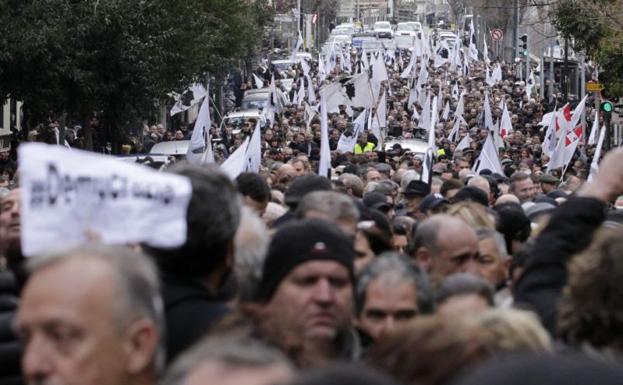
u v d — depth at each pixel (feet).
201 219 37.01
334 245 38.75
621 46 194.39
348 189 101.65
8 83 190.49
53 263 27.50
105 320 27.09
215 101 361.92
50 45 185.78
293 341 38.17
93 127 227.81
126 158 138.72
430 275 52.03
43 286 27.12
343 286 38.75
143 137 266.98
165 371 30.01
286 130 256.11
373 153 186.09
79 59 192.65
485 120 275.18
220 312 36.52
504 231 70.54
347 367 21.01
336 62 560.20
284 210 72.02
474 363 25.86
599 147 143.43
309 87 330.75
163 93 217.56
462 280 40.86
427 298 41.14
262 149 223.71
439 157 206.39
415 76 434.30
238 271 40.70
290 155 191.93
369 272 41.32
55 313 26.84
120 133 217.77
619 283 31.86
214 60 277.23
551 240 41.01
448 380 25.94
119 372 27.30
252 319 36.81
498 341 27.55
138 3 199.72
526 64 495.82
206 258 37.45
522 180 113.19
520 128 328.49
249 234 42.34
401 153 194.29
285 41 612.29
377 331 40.70
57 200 31.09
